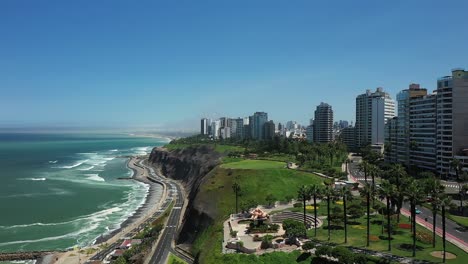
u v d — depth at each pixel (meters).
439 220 126.69
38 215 196.50
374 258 92.44
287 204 158.75
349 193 114.75
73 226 178.62
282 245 108.69
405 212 137.25
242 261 102.25
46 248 150.38
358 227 120.44
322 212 139.25
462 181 181.38
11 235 165.38
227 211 160.12
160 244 152.38
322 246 97.25
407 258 94.06
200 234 152.25
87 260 133.62
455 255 95.69
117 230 171.75
